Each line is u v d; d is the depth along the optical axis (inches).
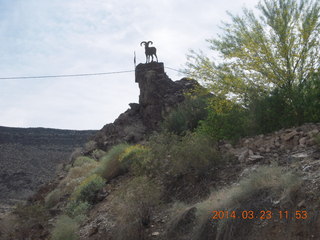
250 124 341.1
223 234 197.2
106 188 407.2
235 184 249.6
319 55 339.6
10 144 1769.2
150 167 334.3
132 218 267.7
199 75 388.5
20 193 1232.2
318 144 247.8
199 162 299.9
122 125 726.5
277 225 181.0
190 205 260.7
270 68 352.8
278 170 220.2
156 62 733.9
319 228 164.6
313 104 305.9
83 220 340.2
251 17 372.5
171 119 527.2
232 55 365.1
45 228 372.2
